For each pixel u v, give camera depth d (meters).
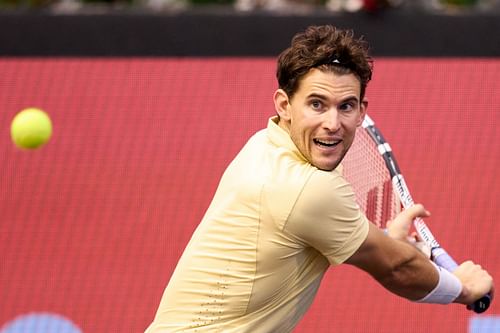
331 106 9.52
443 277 10.92
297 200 9.52
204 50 20.81
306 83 9.54
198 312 10.20
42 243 20.33
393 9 20.88
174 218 20.44
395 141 20.61
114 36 20.83
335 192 9.59
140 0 27.38
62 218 20.42
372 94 20.69
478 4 27.08
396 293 10.87
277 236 9.73
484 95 20.73
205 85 20.77
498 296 20.02
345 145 9.78
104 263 20.25
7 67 20.78
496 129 20.66
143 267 20.27
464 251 20.34
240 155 10.30
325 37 9.61
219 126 20.67
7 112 20.69
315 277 10.33
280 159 9.80
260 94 20.77
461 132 20.64
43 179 20.53
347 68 9.52
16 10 20.86
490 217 20.41
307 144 9.69
